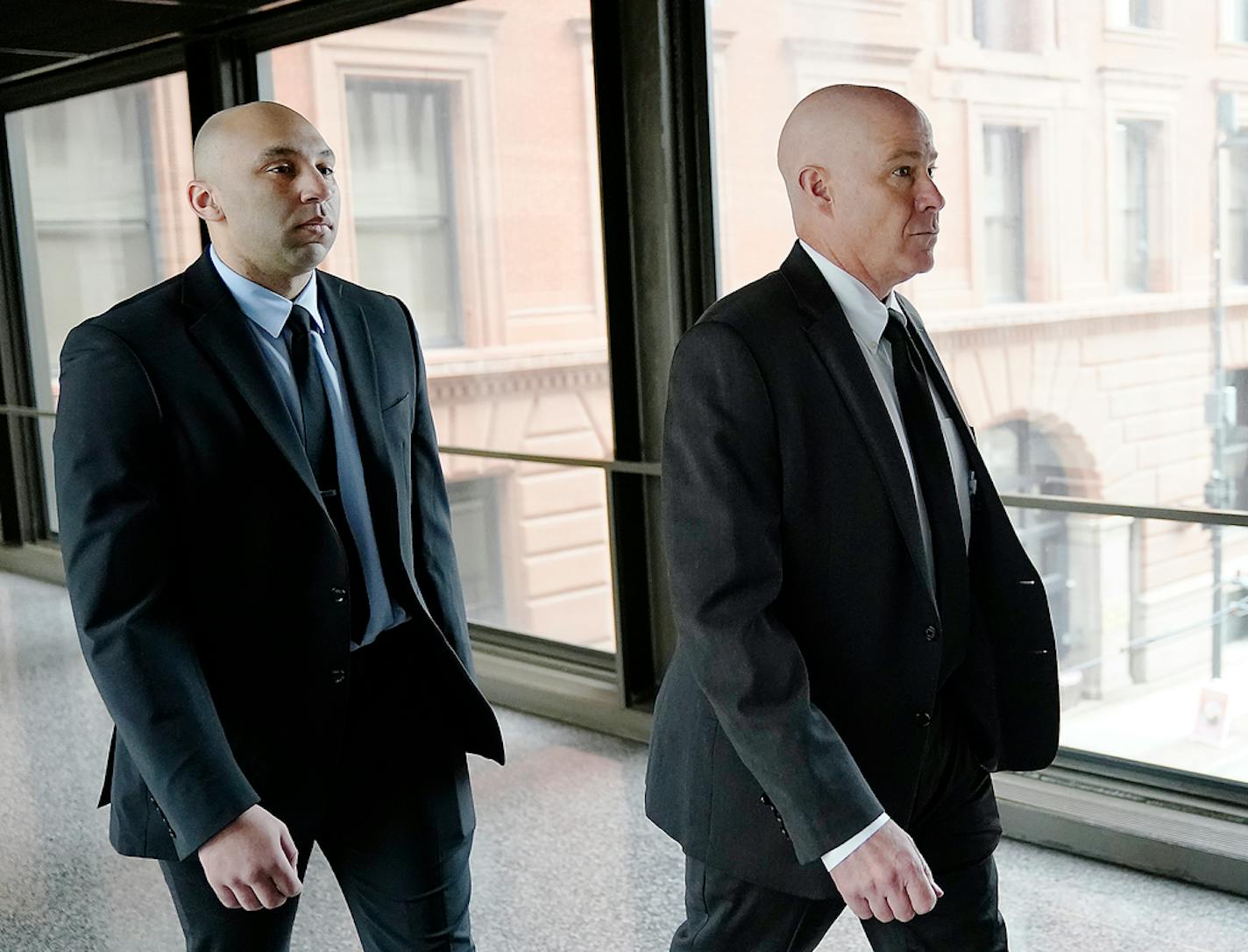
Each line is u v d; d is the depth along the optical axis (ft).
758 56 13.05
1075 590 11.97
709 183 13.71
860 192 5.74
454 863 6.76
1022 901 10.62
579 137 14.71
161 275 21.50
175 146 20.53
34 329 24.40
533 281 15.56
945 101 11.80
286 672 6.25
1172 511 10.87
